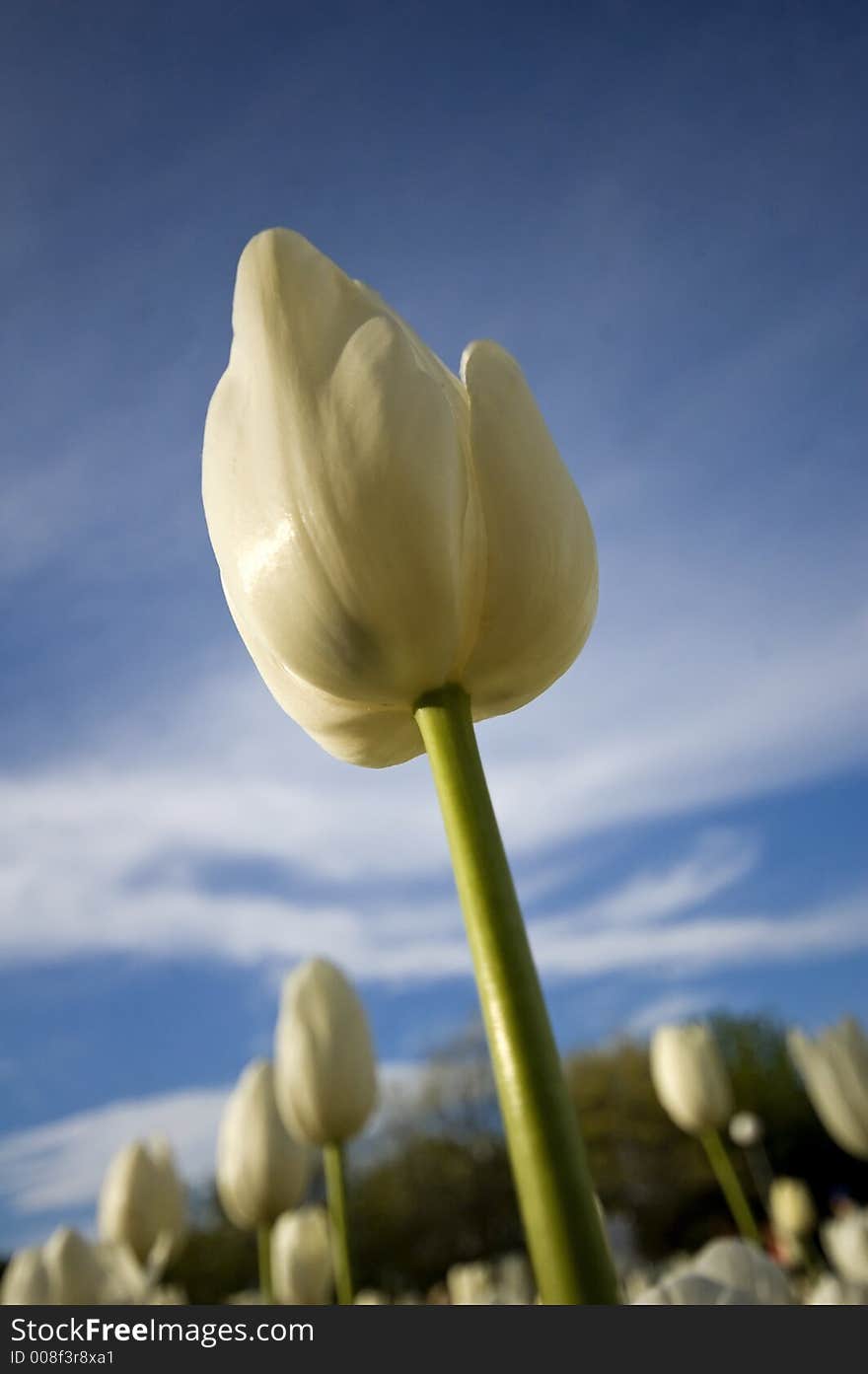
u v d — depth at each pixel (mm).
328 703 180
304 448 161
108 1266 494
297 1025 516
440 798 155
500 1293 676
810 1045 713
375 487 157
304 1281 656
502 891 139
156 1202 644
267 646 173
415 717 167
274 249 168
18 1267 476
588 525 186
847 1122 681
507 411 172
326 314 165
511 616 166
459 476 163
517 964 132
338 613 161
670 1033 830
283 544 163
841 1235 596
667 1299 222
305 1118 502
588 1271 114
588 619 181
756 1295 225
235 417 173
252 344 169
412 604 159
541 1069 125
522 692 175
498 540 167
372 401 158
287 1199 608
